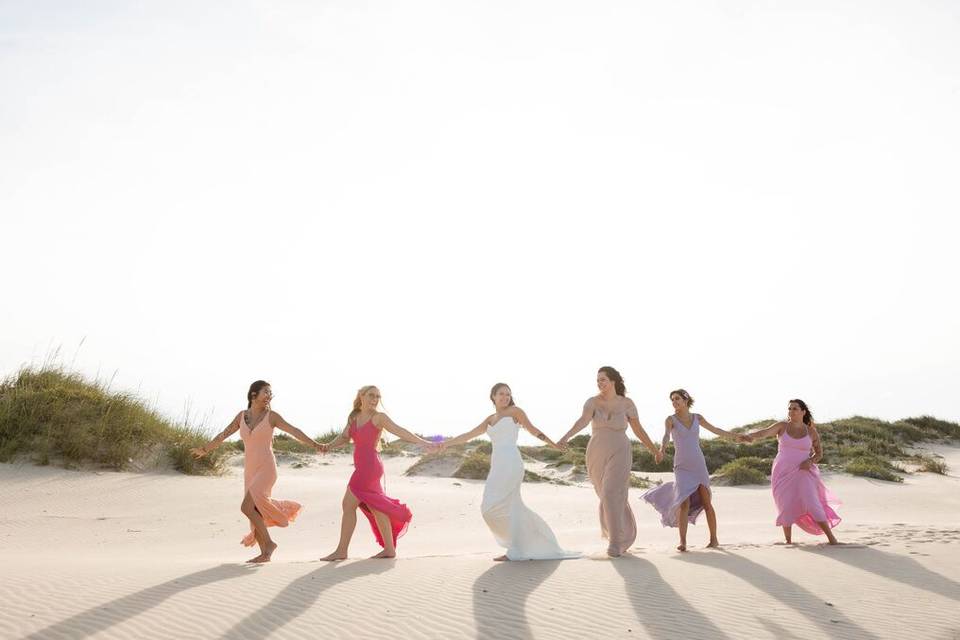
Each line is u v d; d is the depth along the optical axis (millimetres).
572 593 6941
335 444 9586
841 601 6625
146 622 6004
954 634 5668
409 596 6852
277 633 5762
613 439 9664
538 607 6453
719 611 6285
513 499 9141
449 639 5598
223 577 7691
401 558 9383
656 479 25141
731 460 30531
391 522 9469
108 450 18391
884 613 6238
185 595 6844
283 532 14180
